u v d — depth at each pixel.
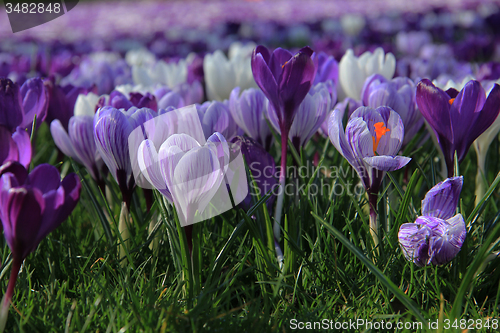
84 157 0.59
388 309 0.54
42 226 0.49
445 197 0.52
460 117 0.54
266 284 0.56
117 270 0.57
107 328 0.51
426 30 2.85
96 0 6.48
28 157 0.51
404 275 0.55
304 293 0.55
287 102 0.55
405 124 0.60
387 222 0.58
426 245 0.52
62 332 0.51
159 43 2.21
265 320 0.52
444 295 0.55
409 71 0.81
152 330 0.51
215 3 5.35
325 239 0.56
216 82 0.73
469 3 3.52
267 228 0.55
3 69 1.09
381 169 0.52
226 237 0.57
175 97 0.63
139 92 0.64
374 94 0.60
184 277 0.54
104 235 0.59
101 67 0.91
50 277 0.55
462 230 0.52
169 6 5.18
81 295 0.53
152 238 0.56
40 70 1.09
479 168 0.61
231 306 0.56
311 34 3.02
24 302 0.53
